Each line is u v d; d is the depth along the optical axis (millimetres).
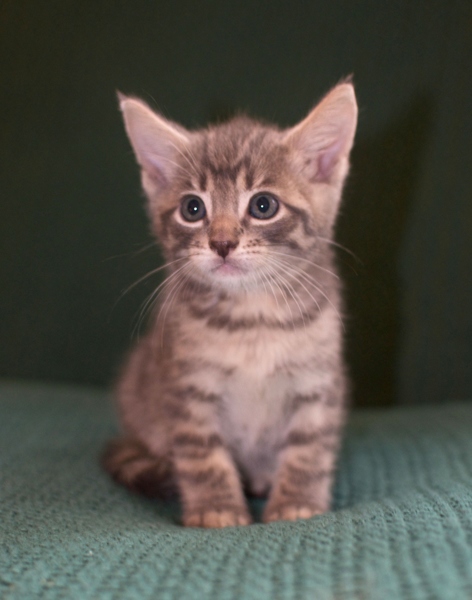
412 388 610
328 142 434
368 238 594
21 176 649
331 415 430
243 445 444
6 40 635
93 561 334
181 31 616
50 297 660
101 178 640
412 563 314
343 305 477
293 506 414
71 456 493
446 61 581
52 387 639
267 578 312
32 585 318
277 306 418
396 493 411
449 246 592
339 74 593
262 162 425
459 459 450
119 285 646
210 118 615
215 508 413
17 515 389
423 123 586
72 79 633
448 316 599
